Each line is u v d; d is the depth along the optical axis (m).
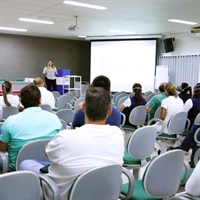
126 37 10.38
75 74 12.77
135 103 4.33
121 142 1.45
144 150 2.35
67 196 1.35
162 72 9.73
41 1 5.62
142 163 2.41
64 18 7.39
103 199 1.34
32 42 11.55
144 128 2.27
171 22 7.70
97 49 11.00
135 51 10.30
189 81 9.38
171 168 1.59
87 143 1.34
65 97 5.86
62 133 1.37
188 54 9.37
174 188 1.67
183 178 1.87
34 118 2.00
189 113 3.95
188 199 1.36
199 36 8.82
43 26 8.84
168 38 9.70
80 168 1.32
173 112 3.75
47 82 10.86
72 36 11.31
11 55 11.16
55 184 1.38
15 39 11.16
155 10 6.23
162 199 1.68
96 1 5.53
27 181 1.20
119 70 10.59
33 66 11.69
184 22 7.68
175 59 9.84
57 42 12.14
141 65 10.23
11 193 1.15
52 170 1.43
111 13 6.64
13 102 4.24
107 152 1.38
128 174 1.65
